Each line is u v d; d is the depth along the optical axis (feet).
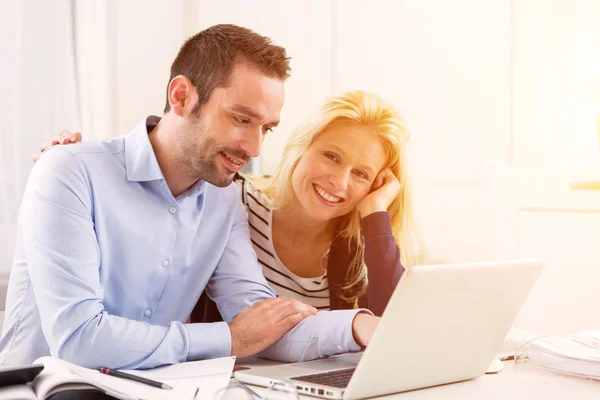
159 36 8.39
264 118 4.13
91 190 4.15
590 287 5.80
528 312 6.23
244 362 4.10
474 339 3.25
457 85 6.44
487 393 3.15
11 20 7.62
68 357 3.63
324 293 6.05
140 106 8.39
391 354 2.90
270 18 7.61
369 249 5.95
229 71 4.06
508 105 6.37
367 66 6.86
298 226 6.12
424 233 6.23
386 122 6.27
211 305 5.48
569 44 6.15
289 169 6.22
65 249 3.81
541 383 3.37
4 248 7.49
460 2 6.48
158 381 3.22
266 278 6.16
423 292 2.83
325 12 7.14
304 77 7.28
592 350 3.62
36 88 7.73
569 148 6.15
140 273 4.41
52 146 4.36
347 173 6.10
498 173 6.29
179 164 4.37
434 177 6.34
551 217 6.00
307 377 3.20
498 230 6.28
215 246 4.73
